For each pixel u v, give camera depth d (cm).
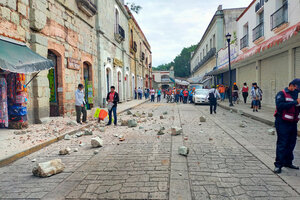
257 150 511
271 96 1370
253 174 375
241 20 1894
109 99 898
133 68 2906
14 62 599
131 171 394
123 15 2308
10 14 709
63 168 410
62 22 1045
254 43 1566
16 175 393
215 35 2892
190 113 1298
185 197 297
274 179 354
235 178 358
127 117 1151
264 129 769
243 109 1327
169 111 1434
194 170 394
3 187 343
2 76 724
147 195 304
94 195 308
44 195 313
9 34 702
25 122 750
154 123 928
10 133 678
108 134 720
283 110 381
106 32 1716
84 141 633
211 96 1255
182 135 682
